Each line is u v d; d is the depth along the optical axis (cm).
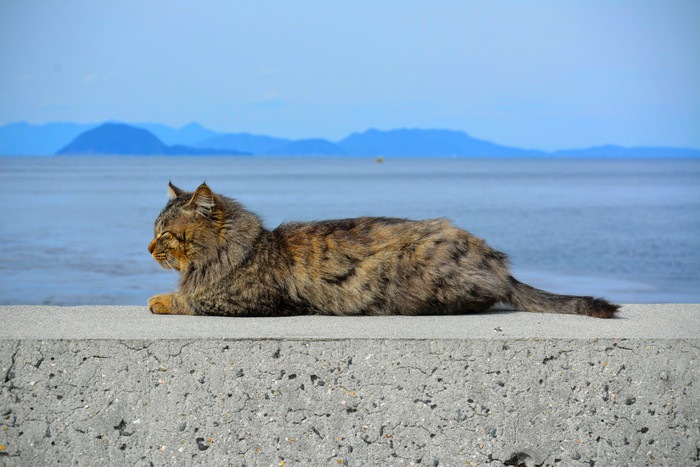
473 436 182
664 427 183
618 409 183
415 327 190
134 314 204
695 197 1609
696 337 184
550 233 812
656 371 183
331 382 182
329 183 2334
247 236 204
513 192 1812
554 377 183
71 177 2833
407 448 182
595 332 187
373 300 202
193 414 181
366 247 202
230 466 181
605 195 1694
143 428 181
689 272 539
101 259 573
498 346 182
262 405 181
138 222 889
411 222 205
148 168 4803
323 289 202
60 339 181
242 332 185
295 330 188
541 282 496
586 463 183
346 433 182
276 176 3148
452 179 2844
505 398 182
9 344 181
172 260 206
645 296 441
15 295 420
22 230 789
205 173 3634
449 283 201
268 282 203
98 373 181
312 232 205
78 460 180
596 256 632
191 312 205
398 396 182
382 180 2664
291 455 181
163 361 181
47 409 181
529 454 183
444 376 182
